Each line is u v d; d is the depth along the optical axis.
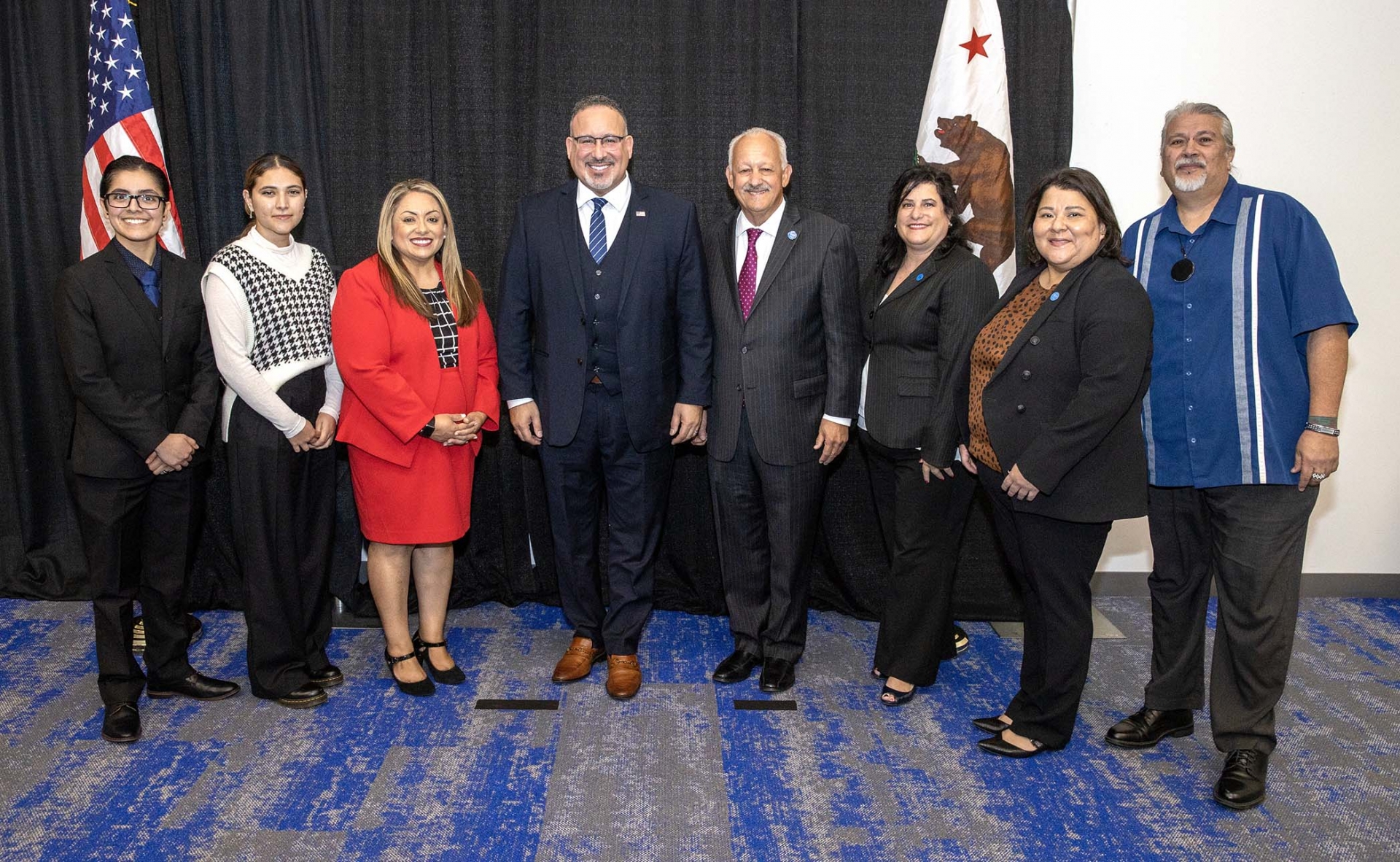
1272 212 2.22
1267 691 2.26
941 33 3.12
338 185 3.20
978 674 2.92
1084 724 2.60
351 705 2.66
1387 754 2.45
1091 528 2.26
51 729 2.52
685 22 3.18
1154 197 3.34
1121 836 2.10
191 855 2.00
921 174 2.51
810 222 2.64
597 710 2.64
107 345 2.44
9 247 3.29
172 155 3.24
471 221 3.27
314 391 2.61
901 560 2.65
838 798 2.23
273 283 2.50
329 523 2.77
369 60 3.15
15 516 3.48
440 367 2.56
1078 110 3.33
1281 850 2.05
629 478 2.71
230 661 2.97
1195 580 2.44
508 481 3.37
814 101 3.21
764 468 2.69
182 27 3.23
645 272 2.58
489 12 3.18
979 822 2.15
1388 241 3.32
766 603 2.89
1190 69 3.26
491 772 2.33
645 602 2.79
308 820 2.13
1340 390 2.17
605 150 2.49
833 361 2.62
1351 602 3.51
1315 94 3.25
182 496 2.59
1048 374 2.21
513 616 3.35
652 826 2.12
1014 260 3.16
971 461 2.47
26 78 3.26
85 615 3.29
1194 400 2.30
